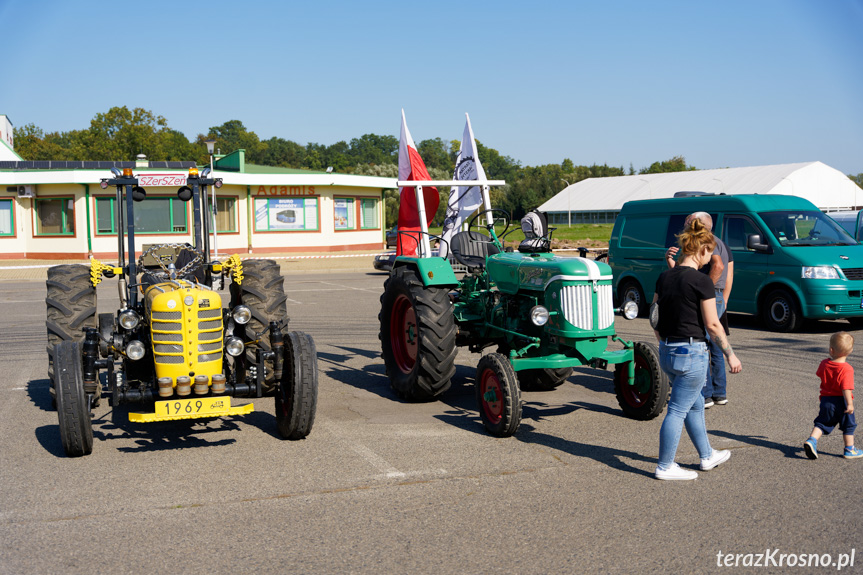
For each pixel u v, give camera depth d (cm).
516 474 510
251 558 384
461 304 767
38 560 382
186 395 551
